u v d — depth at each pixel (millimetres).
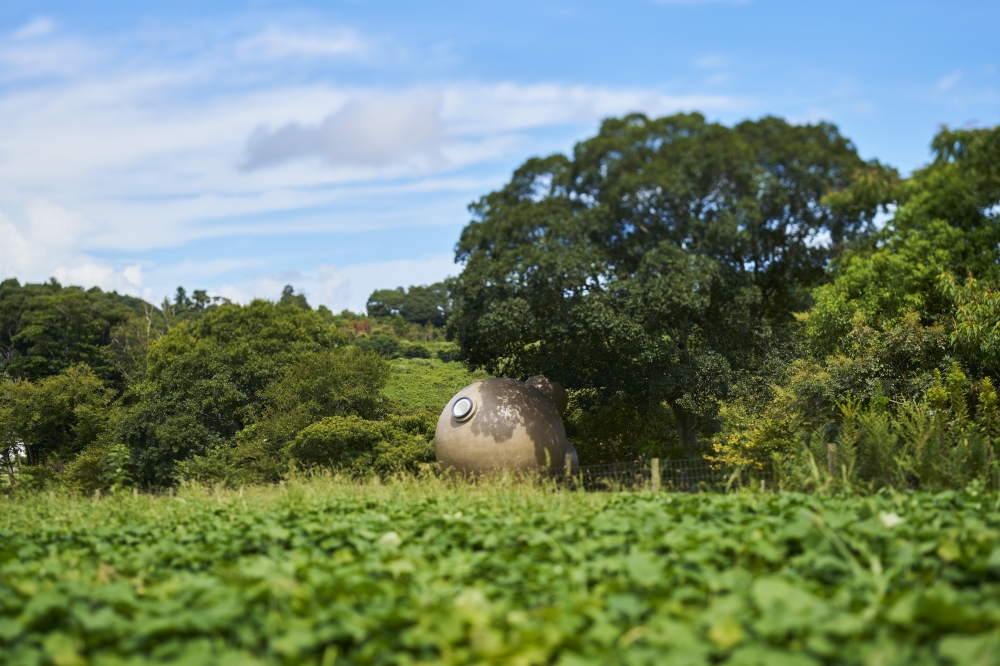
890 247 16609
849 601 3102
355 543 5055
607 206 18797
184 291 66812
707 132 19578
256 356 24750
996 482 8023
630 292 17703
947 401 10469
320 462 18250
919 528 4574
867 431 9188
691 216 18859
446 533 5398
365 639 3000
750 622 2879
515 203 20391
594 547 4527
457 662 2697
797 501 5785
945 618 2617
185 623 3064
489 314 17828
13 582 4102
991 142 15508
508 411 15156
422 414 20328
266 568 4031
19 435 31219
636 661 2576
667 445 18625
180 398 23250
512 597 3525
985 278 13930
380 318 68938
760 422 12789
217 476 19719
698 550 4016
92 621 3076
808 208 19359
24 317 41438
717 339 19703
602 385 19703
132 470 22703
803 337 18453
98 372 40062
